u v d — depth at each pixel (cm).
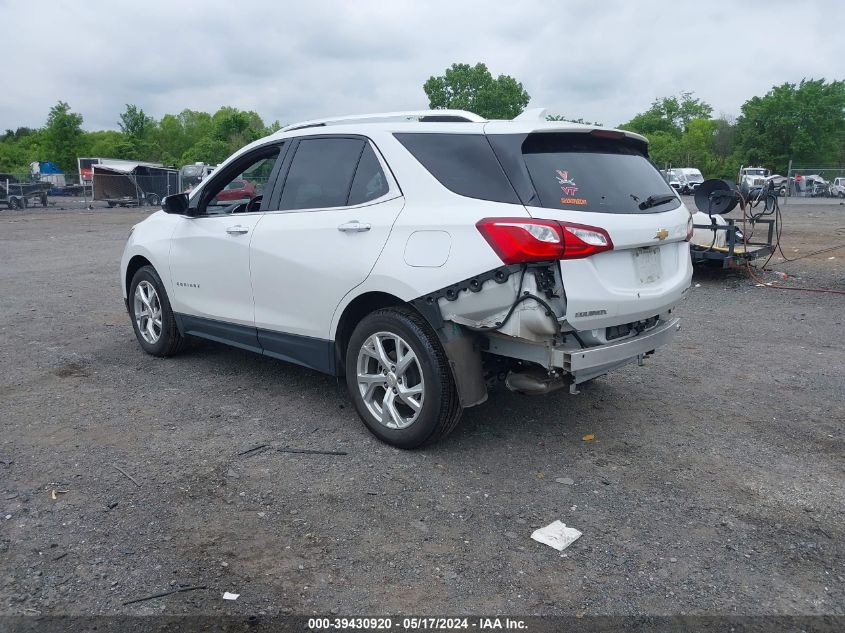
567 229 360
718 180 1075
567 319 368
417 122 438
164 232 595
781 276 1120
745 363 632
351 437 455
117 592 293
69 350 659
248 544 329
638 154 462
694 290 1022
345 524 348
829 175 3459
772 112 6219
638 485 393
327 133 479
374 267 415
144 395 533
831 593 297
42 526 342
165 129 9988
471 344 396
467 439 454
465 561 318
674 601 291
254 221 506
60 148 6391
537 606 288
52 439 447
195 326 575
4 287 1022
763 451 440
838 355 659
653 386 566
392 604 288
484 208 379
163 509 360
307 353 479
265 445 441
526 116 427
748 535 342
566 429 473
